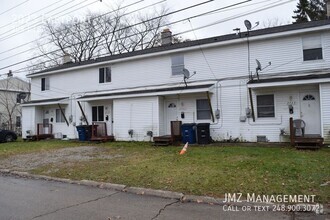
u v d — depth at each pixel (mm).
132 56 18422
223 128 15305
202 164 8977
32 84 24891
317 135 12547
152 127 16844
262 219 4695
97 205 5660
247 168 8109
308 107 13469
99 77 20422
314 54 13547
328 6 15336
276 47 14312
